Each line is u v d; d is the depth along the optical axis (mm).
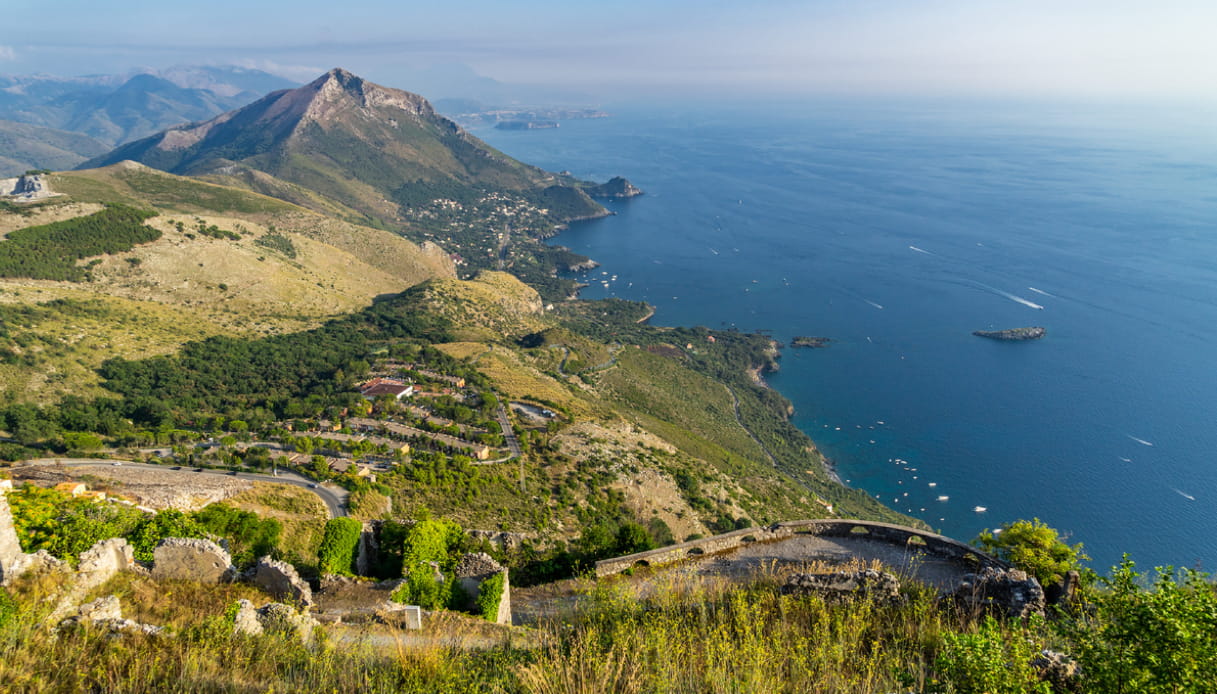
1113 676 8172
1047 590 16125
